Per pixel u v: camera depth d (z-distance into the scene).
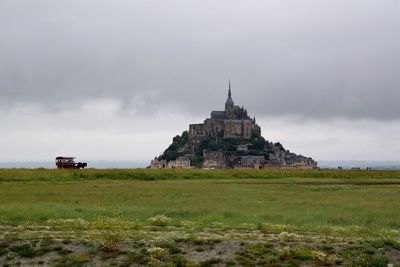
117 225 30.02
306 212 43.62
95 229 33.06
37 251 27.30
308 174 110.38
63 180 86.38
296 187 74.62
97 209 43.12
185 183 83.44
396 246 28.27
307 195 60.59
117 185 75.50
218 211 43.50
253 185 78.75
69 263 25.56
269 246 28.66
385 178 109.12
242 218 39.94
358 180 99.00
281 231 33.69
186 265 25.27
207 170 111.19
